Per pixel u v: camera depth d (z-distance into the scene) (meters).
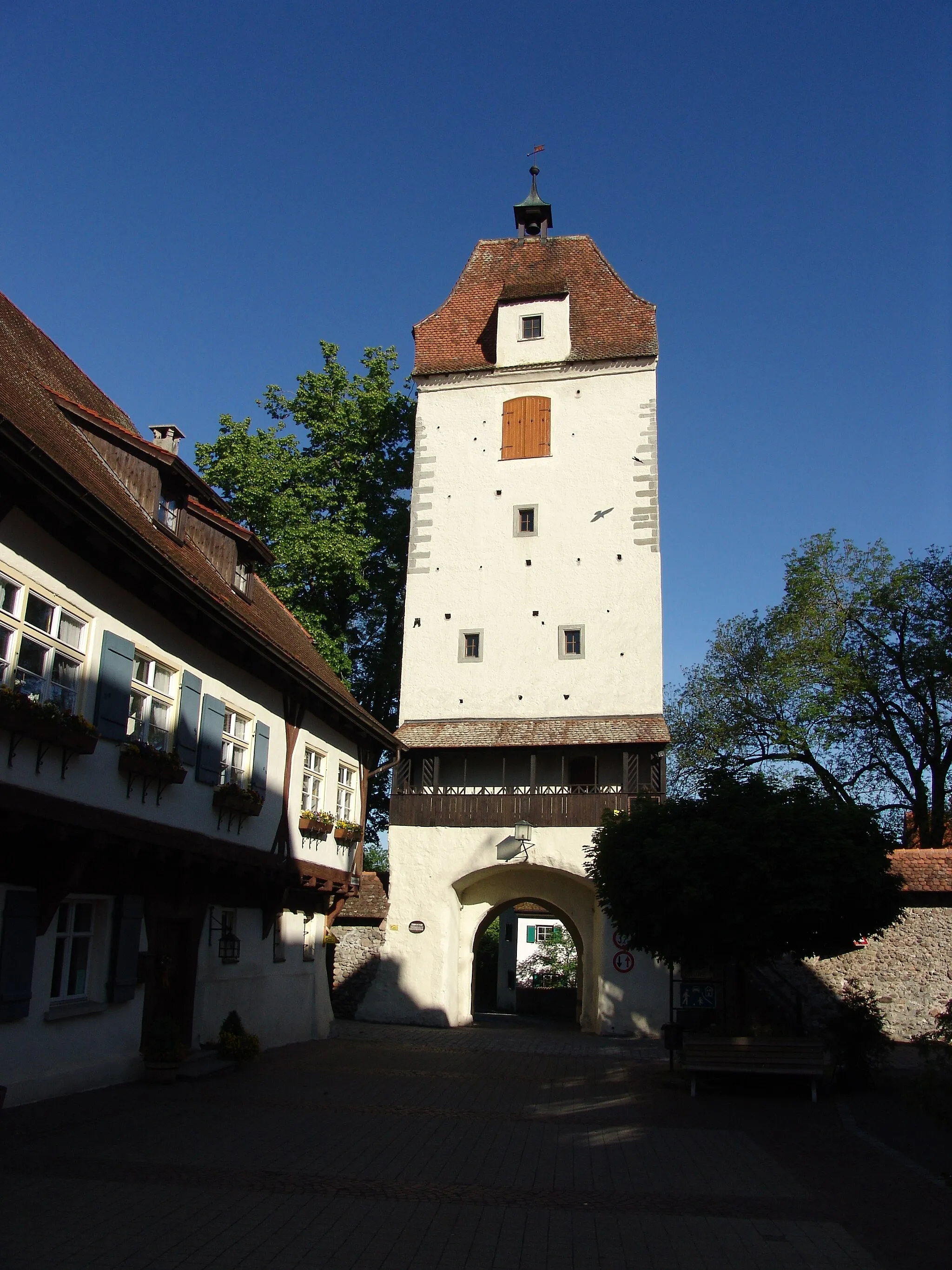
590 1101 14.11
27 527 11.20
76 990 12.98
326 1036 22.39
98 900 13.36
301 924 21.08
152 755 13.38
